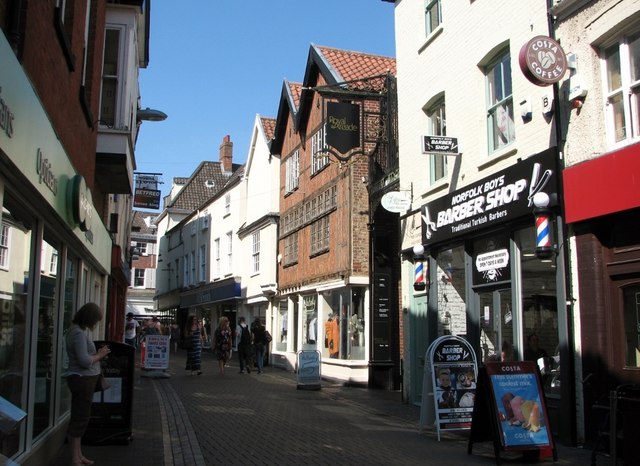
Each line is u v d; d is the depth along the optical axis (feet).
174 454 25.94
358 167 58.34
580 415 27.71
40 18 18.88
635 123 26.48
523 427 25.05
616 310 26.73
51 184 20.22
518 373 25.96
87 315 23.56
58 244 25.93
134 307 190.70
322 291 65.00
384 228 55.52
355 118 54.95
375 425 34.71
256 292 88.63
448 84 40.34
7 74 14.34
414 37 45.68
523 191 31.45
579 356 28.02
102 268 42.04
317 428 33.04
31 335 20.66
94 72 32.07
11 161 15.08
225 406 41.11
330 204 63.26
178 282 136.05
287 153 80.43
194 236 124.67
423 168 43.70
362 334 57.31
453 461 25.20
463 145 38.24
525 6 32.60
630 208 24.97
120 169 40.81
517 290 32.81
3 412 10.96
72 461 22.80
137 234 194.49
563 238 28.94
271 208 84.64
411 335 44.86
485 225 34.83
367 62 68.13
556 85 29.71
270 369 77.10
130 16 41.78
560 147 29.37
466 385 30.63
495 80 36.19
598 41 27.96
